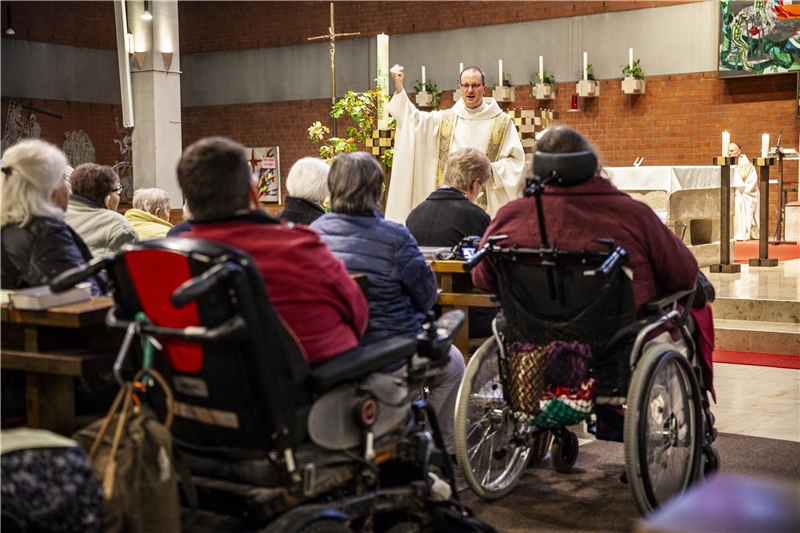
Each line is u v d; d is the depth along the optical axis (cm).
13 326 251
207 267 192
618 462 373
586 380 289
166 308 201
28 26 1490
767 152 852
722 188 816
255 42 1628
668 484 299
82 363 231
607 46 1309
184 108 1723
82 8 1566
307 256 214
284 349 201
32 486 181
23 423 256
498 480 335
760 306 640
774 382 526
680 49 1259
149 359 204
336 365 212
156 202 514
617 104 1312
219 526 215
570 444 357
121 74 853
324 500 223
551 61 1350
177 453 206
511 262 296
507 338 304
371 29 1502
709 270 838
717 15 1229
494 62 1395
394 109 584
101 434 200
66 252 265
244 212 212
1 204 266
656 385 293
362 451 221
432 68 1449
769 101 1205
